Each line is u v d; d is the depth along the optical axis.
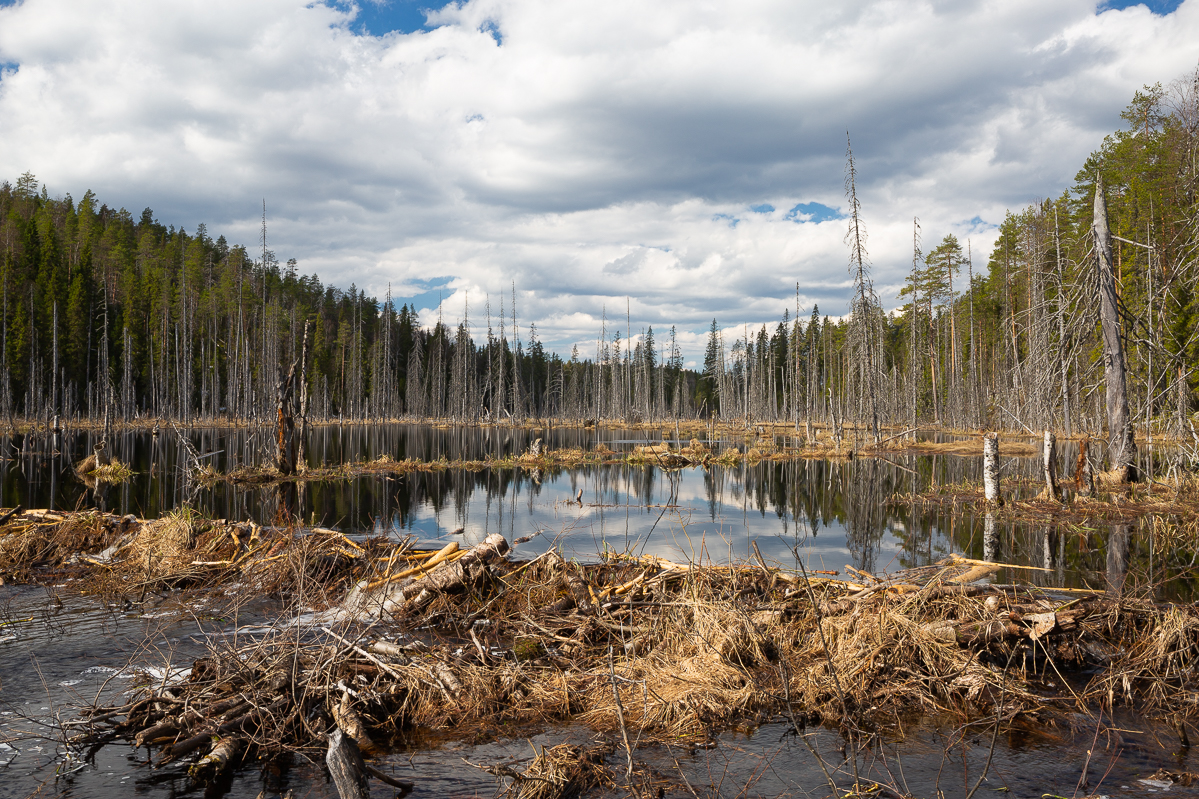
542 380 117.94
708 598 7.55
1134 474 19.30
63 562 10.88
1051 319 23.36
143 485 21.83
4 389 56.50
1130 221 30.53
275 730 4.88
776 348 99.12
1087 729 5.20
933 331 67.00
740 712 5.52
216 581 9.68
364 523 14.89
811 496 20.34
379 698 5.37
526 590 8.51
